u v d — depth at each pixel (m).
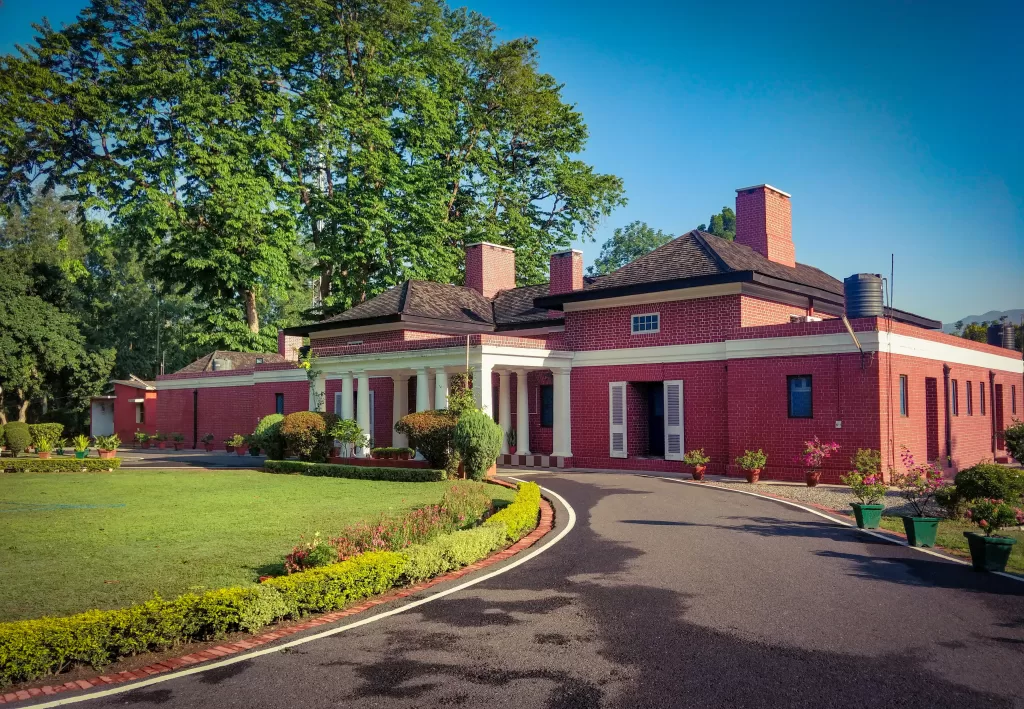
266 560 12.02
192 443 48.22
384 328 32.50
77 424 60.78
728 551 12.53
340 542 11.48
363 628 8.68
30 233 59.44
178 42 43.94
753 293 24.98
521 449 29.56
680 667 7.29
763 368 23.64
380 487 22.50
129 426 53.31
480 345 25.70
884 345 21.52
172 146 42.97
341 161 47.53
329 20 46.84
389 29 48.78
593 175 53.97
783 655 7.57
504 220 51.62
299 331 36.47
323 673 7.29
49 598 9.78
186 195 44.16
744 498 18.94
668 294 26.09
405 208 46.12
